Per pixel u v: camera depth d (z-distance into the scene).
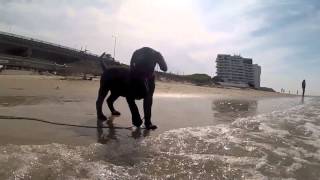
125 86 10.09
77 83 32.41
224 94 39.84
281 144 8.16
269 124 11.77
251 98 35.66
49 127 8.82
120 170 5.45
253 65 138.75
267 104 25.53
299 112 18.00
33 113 11.20
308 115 16.09
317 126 11.79
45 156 5.77
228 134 9.19
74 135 8.02
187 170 5.69
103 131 8.84
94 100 17.34
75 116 11.16
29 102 14.63
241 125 11.21
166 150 6.97
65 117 10.79
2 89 20.58
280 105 24.94
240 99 31.41
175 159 6.30
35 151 6.02
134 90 9.95
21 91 20.19
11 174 4.82
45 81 31.61
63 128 8.84
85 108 13.53
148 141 7.73
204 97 30.34
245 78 134.62
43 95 18.64
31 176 4.83
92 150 6.48
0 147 6.11
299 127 11.32
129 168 5.60
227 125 11.06
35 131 8.09
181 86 48.28
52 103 14.80
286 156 6.93
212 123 11.50
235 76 133.38
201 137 8.50
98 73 56.16
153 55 10.16
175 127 10.23
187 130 9.50
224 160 6.39
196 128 9.95
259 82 144.88
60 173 5.04
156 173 5.46
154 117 12.43
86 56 83.38
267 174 5.66
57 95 19.39
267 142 8.30
